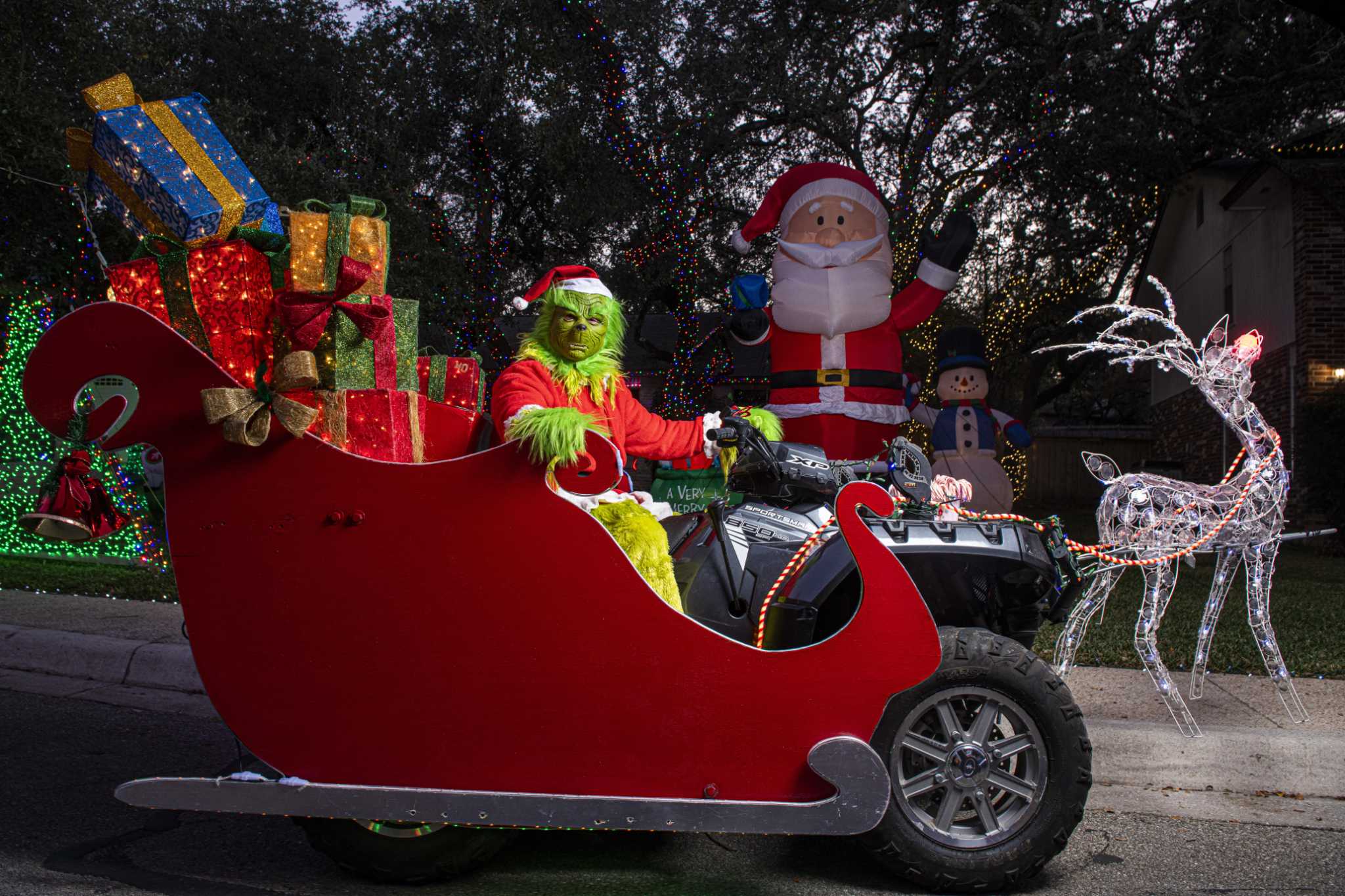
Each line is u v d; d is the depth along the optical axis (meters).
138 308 2.54
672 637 2.68
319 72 14.01
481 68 11.85
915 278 8.61
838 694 2.71
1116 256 19.61
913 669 2.71
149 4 11.80
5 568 8.35
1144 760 4.02
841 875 3.10
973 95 13.48
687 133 12.53
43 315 9.22
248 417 2.53
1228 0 11.84
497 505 2.64
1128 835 3.48
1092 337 20.56
